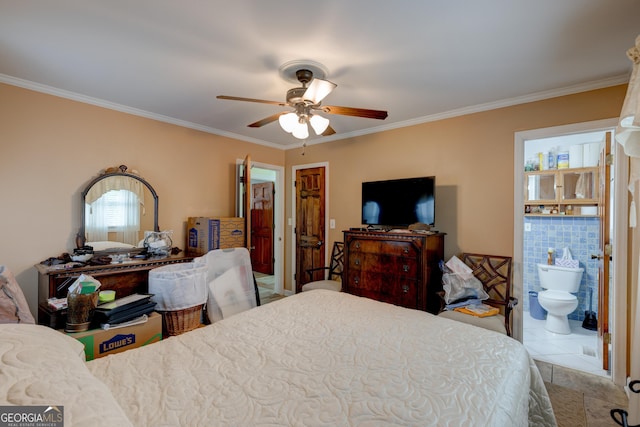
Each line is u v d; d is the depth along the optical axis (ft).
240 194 13.32
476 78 7.82
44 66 7.31
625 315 7.72
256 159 14.39
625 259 7.68
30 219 8.34
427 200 10.09
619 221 7.77
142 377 3.66
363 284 10.44
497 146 9.57
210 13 5.32
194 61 7.02
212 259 10.33
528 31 5.80
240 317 5.76
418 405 3.13
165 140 11.19
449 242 10.42
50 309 7.11
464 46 6.34
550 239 13.12
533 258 13.51
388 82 8.06
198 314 9.09
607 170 8.38
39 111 8.46
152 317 7.89
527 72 7.50
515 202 9.25
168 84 8.29
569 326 11.72
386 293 9.89
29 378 2.55
